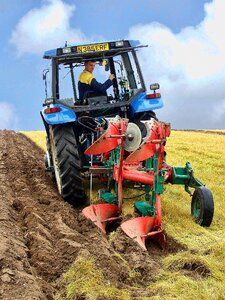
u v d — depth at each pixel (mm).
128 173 6703
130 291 4469
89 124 8633
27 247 5641
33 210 7051
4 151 18234
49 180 10328
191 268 4953
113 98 9031
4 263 4734
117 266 4910
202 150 17203
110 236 6098
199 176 11234
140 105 8461
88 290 4332
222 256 5266
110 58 8930
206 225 6809
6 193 8594
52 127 8289
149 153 6219
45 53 8484
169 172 7262
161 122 6211
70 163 8008
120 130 6570
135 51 8734
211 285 4555
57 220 6625
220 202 8414
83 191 8125
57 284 4691
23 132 34156
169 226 6633
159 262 5348
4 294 4137
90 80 8562
